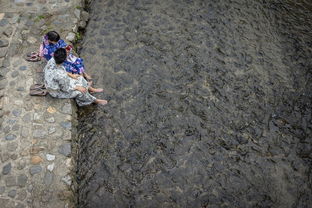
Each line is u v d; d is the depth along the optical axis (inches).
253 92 238.5
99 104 229.3
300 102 234.2
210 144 213.0
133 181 197.0
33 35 253.0
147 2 298.7
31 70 230.4
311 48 266.2
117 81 241.3
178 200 190.7
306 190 196.4
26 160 190.2
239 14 290.0
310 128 222.2
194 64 252.5
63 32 259.0
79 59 224.8
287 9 297.0
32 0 279.4
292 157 209.2
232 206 189.9
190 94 235.6
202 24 280.5
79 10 277.1
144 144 211.9
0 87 220.4
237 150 211.0
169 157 206.8
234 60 256.1
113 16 286.7
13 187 180.5
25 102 214.4
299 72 250.5
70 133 203.5
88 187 194.4
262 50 263.6
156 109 227.6
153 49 261.4
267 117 226.7
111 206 187.8
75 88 213.5
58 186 182.5
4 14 265.7
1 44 244.4
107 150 209.0
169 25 279.3
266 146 213.3
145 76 244.5
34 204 175.9
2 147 194.5
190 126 220.4
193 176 199.5
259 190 195.6
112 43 265.6
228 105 231.3
